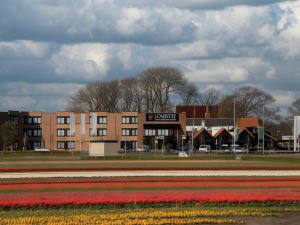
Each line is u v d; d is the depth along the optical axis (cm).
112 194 4019
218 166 7556
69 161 9825
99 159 10581
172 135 18162
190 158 10788
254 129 19250
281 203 3631
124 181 5291
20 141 17975
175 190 4466
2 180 5472
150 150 16862
